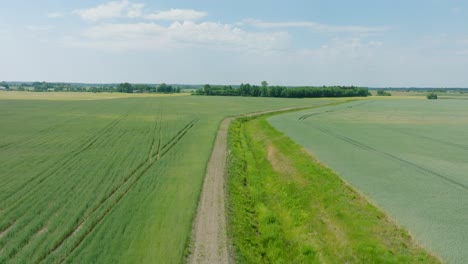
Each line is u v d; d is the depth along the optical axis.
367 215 17.17
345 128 48.94
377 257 13.57
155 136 42.16
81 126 51.09
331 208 18.50
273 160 31.25
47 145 36.09
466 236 14.77
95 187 22.05
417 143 36.41
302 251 15.49
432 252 13.57
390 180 22.78
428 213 17.23
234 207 19.64
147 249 14.27
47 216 17.42
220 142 38.84
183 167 27.30
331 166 26.44
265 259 15.31
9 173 25.11
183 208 18.64
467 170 25.20
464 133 43.81
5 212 17.91
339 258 14.32
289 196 21.66
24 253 13.86
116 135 42.88
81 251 14.02
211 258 13.96
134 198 20.12
